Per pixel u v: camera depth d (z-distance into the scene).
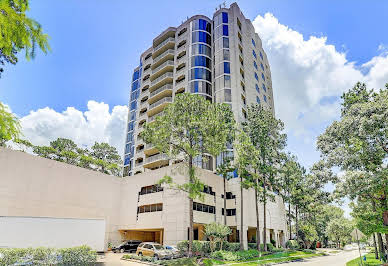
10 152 24.17
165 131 20.50
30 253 11.49
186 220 26.59
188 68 46.28
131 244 28.83
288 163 39.56
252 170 34.91
